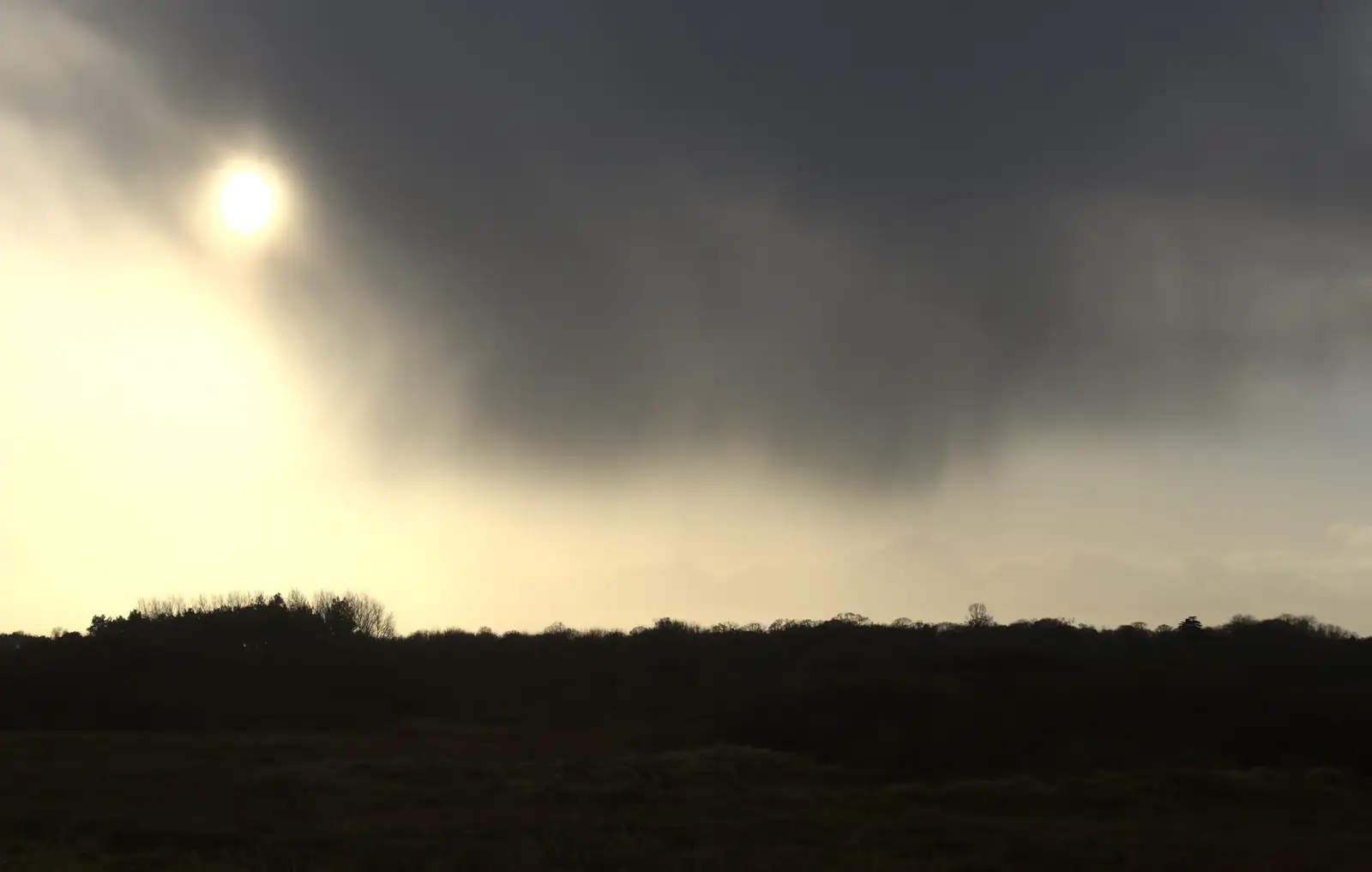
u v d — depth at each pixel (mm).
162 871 20547
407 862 21141
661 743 41156
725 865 20578
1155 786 28766
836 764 35438
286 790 29453
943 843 22984
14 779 30953
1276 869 20703
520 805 27562
